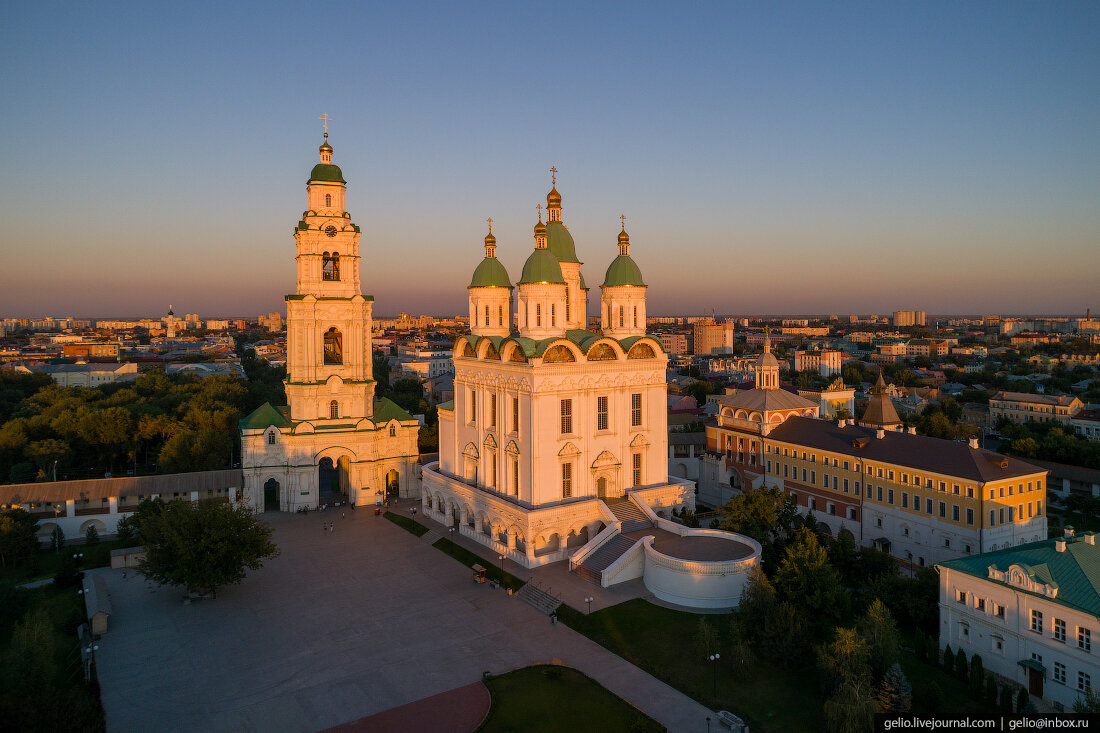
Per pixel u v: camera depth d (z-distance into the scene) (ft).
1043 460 445.78
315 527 353.92
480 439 329.93
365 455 392.68
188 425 495.00
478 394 331.36
